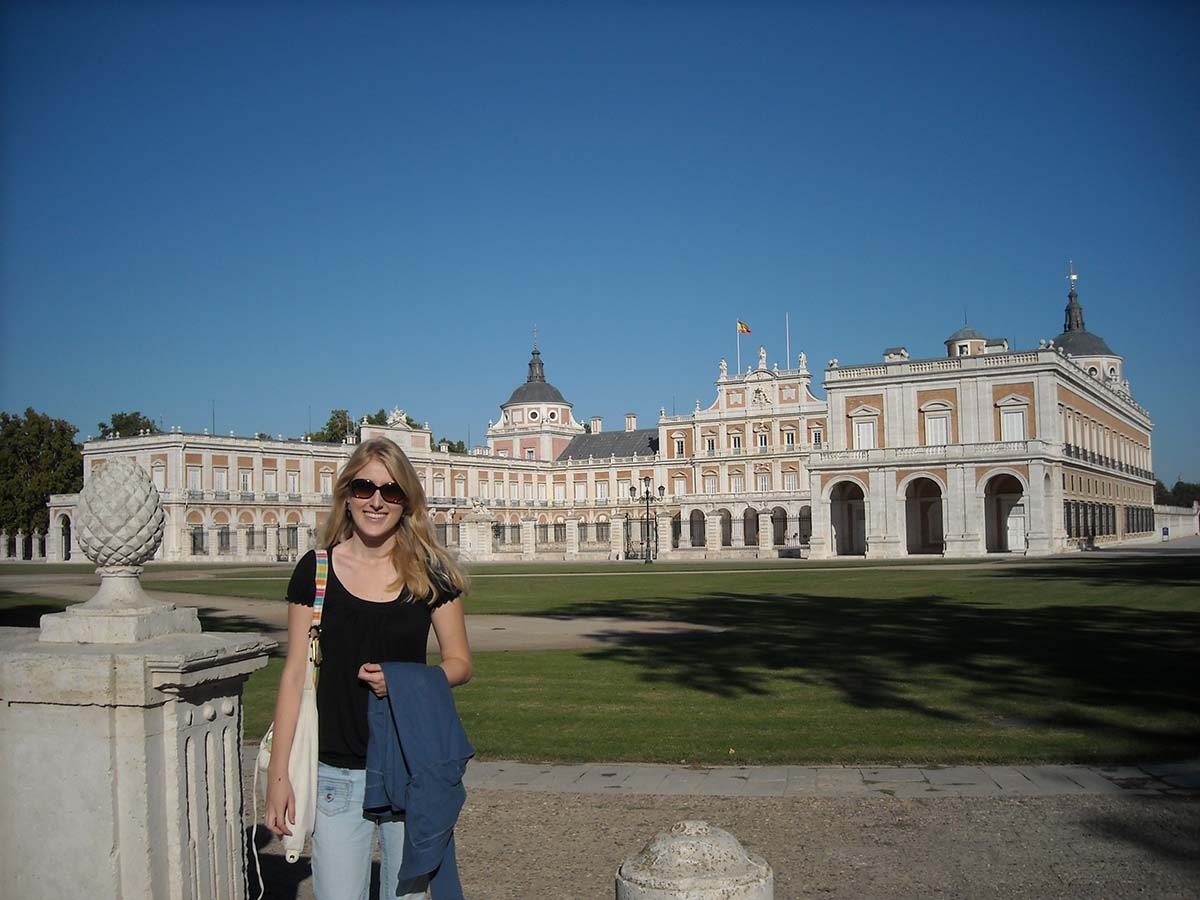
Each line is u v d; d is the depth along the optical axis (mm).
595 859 7992
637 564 73750
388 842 5184
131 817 5414
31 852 5488
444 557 5539
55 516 96375
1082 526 76750
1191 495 197375
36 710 5508
